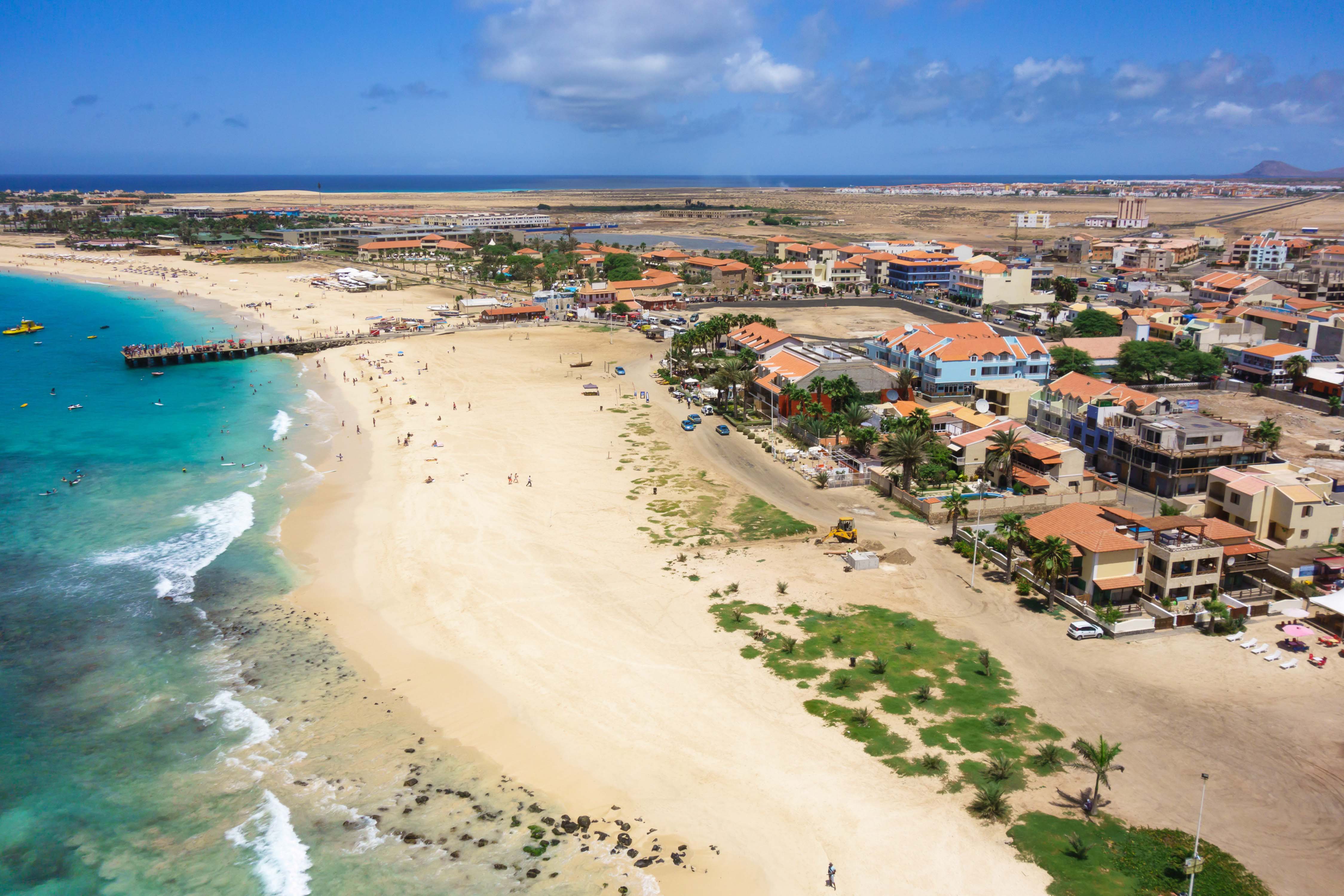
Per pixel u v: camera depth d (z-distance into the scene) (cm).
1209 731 6303
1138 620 7712
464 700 6844
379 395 17100
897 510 10906
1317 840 5219
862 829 5369
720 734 6344
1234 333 18362
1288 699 6675
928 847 5209
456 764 6091
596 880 5012
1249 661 7244
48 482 12019
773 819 5491
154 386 18025
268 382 18462
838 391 14250
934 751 6075
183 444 13875
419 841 5353
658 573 9069
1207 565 8081
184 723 6588
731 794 5725
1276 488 9131
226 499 11406
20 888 5003
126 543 9969
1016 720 6444
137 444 13862
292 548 9850
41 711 6712
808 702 6681
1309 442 12988
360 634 7925
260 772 6019
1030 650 7481
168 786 5881
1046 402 13800
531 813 5597
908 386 15212
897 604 8356
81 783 5903
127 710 6756
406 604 8475
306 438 14250
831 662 7262
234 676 7231
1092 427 12594
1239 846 5169
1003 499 10619
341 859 5209
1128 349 17262
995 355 15425
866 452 12912
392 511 10919
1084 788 5697
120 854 5275
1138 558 8219
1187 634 7731
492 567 9256
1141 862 5050
